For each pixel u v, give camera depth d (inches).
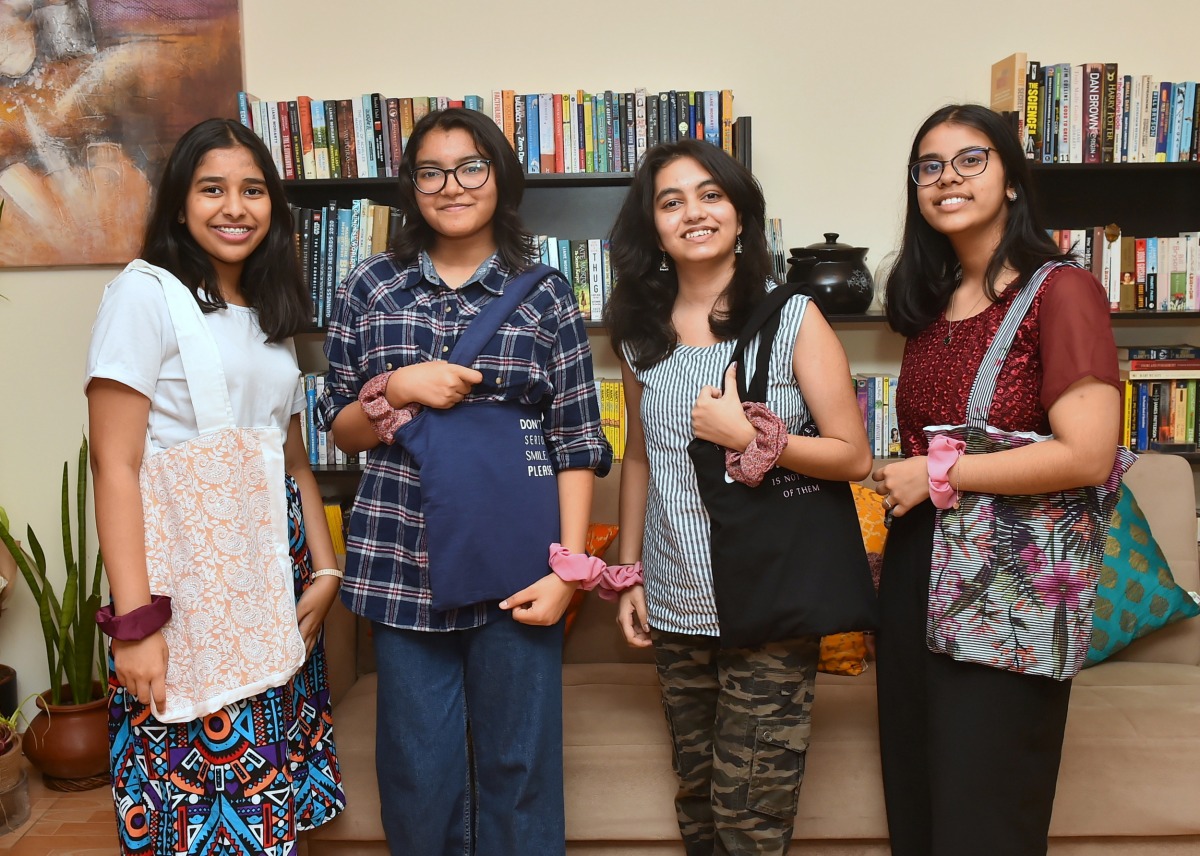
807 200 107.9
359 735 72.4
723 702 61.4
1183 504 90.7
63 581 112.4
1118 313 101.4
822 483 59.1
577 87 106.9
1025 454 53.1
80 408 109.4
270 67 107.2
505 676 59.0
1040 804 56.4
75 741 96.7
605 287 104.9
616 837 72.6
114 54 103.8
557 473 62.6
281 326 61.9
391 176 101.1
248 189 58.7
